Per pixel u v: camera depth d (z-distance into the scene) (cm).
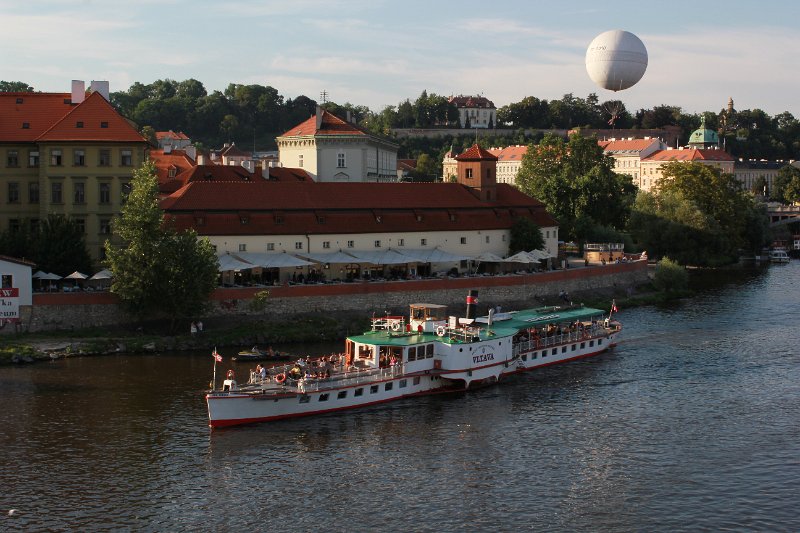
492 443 8069
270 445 7969
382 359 9462
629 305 15150
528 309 12812
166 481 7150
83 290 12069
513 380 10256
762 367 10669
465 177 16275
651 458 7688
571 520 6512
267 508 6700
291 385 8819
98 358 10825
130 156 13588
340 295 12962
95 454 7669
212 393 8306
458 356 9638
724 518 6544
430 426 8538
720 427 8462
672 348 11738
